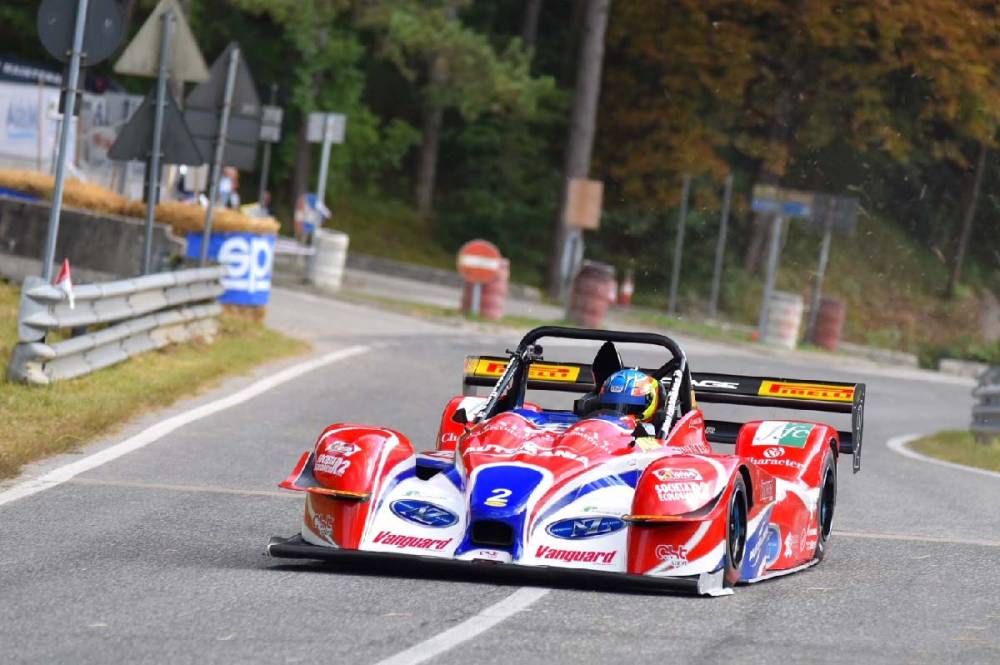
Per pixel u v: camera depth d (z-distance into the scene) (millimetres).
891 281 126500
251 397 49000
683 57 129000
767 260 133750
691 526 23453
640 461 25312
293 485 24297
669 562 23406
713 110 130875
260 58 129375
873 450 55375
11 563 24203
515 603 22344
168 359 52500
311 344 66000
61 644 19078
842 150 123250
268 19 129375
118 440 38750
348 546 24062
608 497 24391
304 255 108625
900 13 116625
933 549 31000
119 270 57750
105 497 31047
